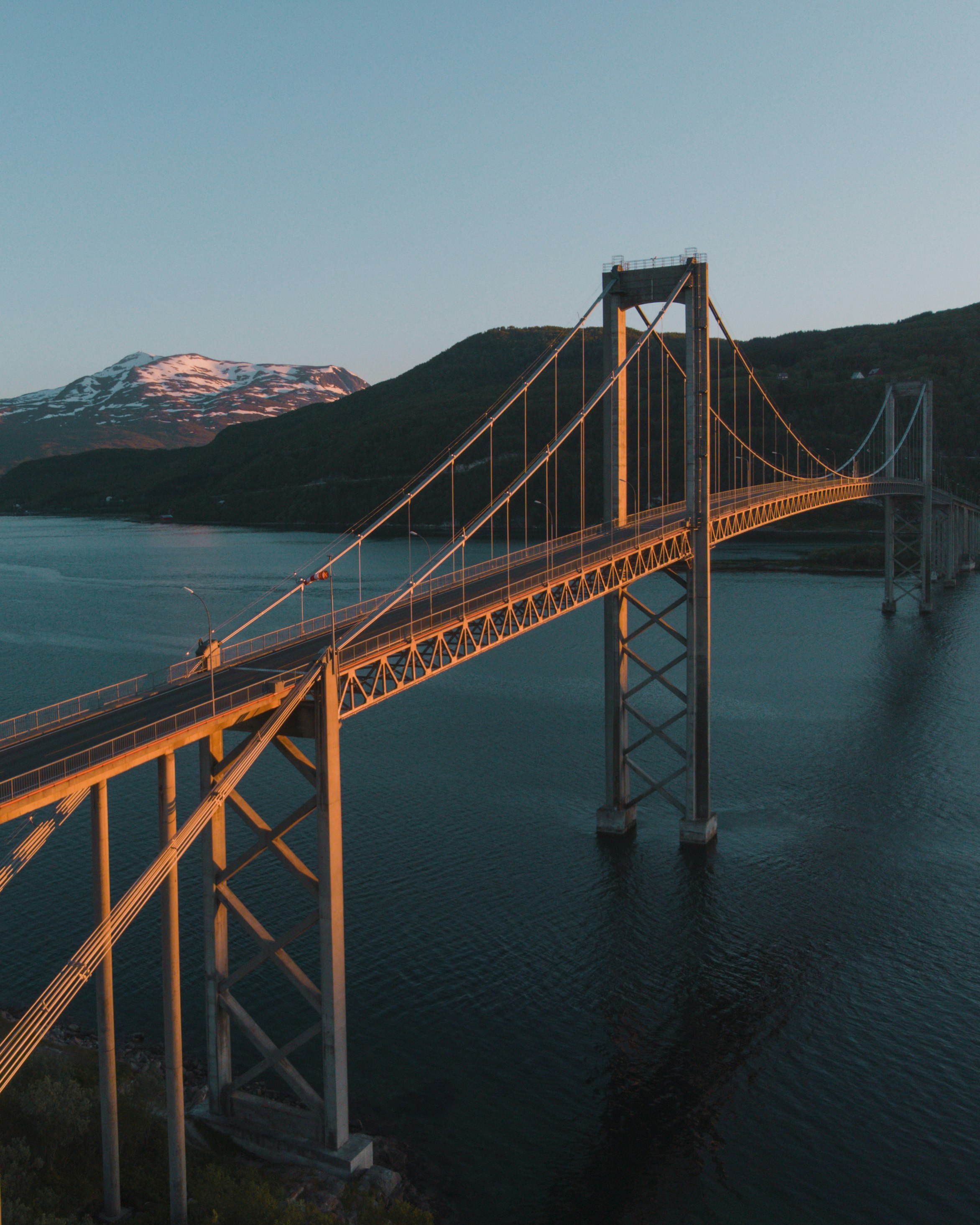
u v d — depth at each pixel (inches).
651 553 2281.0
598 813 2501.2
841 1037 1660.9
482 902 2110.0
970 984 1806.1
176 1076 1179.3
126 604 6363.2
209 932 1392.7
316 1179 1312.7
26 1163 1213.7
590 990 1795.0
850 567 7859.3
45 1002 988.6
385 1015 1712.6
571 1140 1435.8
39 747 1214.3
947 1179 1359.5
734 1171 1381.6
